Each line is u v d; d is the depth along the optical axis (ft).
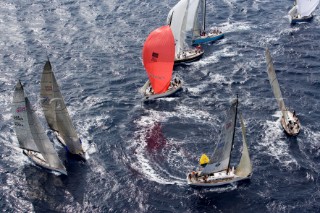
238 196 417.08
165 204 409.90
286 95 552.82
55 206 408.26
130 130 501.56
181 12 613.52
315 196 414.41
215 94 561.84
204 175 428.97
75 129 495.00
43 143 429.38
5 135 490.49
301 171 441.68
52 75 430.61
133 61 631.15
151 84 556.51
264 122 507.71
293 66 611.06
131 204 409.49
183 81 591.37
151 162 456.45
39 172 443.73
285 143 475.72
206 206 408.26
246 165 427.33
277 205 406.82
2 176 438.81
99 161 457.27
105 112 529.86
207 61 635.25
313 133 488.02
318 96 549.95
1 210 403.95
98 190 423.23
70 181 433.48
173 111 534.37
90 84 581.12
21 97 417.08
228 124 401.29
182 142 483.51
